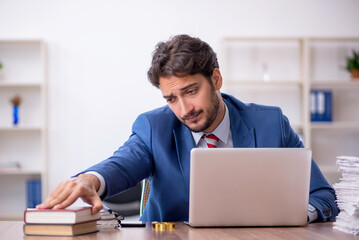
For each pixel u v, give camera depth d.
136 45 4.88
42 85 4.68
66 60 4.84
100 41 4.86
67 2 4.87
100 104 4.84
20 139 4.87
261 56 5.02
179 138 1.90
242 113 1.97
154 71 1.72
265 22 4.99
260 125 1.94
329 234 1.41
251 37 4.74
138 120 1.96
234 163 1.51
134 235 1.39
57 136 4.82
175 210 1.85
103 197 1.58
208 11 4.95
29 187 4.64
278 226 1.55
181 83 1.68
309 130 4.76
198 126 1.76
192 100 1.72
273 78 5.02
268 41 5.02
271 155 1.52
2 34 4.83
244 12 4.97
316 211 1.68
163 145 1.87
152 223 1.62
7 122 4.87
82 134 4.82
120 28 4.88
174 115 1.95
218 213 1.52
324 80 4.86
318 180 1.86
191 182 1.50
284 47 5.03
